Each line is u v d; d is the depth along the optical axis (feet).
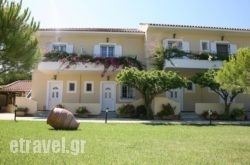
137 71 72.28
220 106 81.71
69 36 90.22
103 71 84.74
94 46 90.43
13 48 41.93
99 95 89.20
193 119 78.89
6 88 116.98
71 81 89.20
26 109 79.10
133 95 90.12
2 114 87.04
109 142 35.22
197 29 89.51
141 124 62.03
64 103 82.74
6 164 23.04
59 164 23.27
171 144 34.94
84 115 78.84
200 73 77.05
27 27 44.70
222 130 52.47
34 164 23.15
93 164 23.40
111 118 77.25
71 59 83.61
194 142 37.11
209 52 89.51
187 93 90.58
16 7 42.96
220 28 90.38
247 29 92.32
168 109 77.10
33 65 47.11
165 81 70.59
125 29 95.45
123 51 91.71
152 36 89.45
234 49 94.12
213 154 29.01
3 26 41.52
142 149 30.78
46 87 88.43
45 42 88.99
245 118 79.82
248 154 29.30
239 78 52.29
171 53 85.97
